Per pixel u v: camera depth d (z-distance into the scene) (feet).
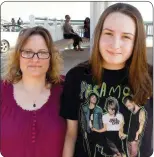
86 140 4.94
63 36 32.45
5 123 5.77
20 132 5.70
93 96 4.85
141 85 4.76
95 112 4.83
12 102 5.91
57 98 5.94
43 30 6.00
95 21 13.44
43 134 5.71
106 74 4.83
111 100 4.79
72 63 17.95
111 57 4.61
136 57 4.71
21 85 6.12
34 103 5.89
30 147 5.71
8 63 6.26
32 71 5.89
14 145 5.73
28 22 33.37
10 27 28.40
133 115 4.76
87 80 4.91
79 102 4.98
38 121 5.73
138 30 4.60
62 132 5.76
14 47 6.13
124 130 4.77
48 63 6.01
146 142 4.93
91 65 4.93
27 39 5.85
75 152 5.19
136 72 4.76
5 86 6.09
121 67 4.82
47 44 5.96
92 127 4.86
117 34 4.55
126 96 4.77
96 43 4.77
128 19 4.54
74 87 5.01
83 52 26.14
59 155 5.81
